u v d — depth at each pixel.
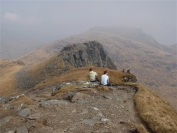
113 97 17.62
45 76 110.81
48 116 12.03
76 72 68.38
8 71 148.75
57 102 14.75
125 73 59.44
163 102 21.19
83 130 10.26
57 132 9.77
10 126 10.62
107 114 13.16
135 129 10.83
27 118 11.70
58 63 123.88
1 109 14.12
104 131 10.27
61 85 27.08
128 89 21.67
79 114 12.67
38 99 19.84
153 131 11.62
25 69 140.38
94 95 17.75
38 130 9.95
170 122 13.62
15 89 100.81
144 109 14.70
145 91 20.53
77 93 16.66
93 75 23.34
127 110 14.62
